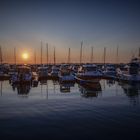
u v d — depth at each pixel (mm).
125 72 34094
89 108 14805
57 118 12172
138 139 8836
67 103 16797
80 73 32750
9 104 16609
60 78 35250
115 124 10891
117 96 20109
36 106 15758
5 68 56438
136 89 25375
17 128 10367
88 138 8961
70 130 9969
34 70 69000
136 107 14992
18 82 31328
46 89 26203
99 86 29062
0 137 9164
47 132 9750
